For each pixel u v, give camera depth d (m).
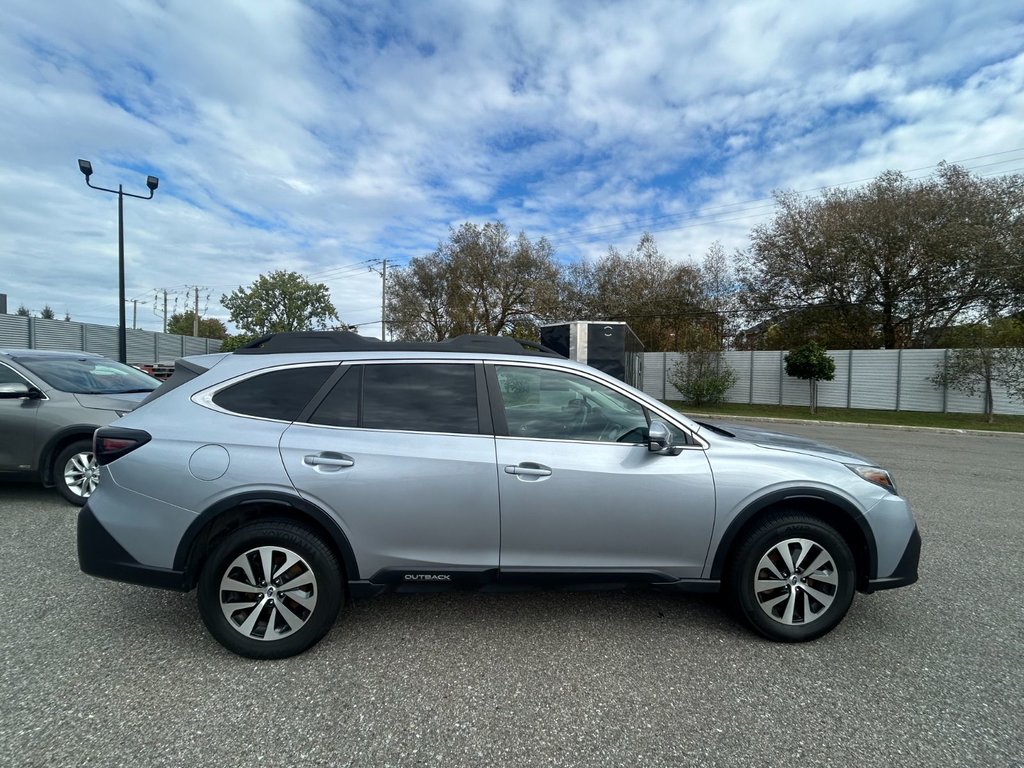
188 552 2.99
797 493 3.21
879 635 3.39
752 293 30.73
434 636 3.32
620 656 3.12
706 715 2.59
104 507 3.03
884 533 3.26
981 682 2.88
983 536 5.45
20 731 2.41
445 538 3.10
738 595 3.26
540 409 3.35
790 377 25.94
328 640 3.26
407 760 2.28
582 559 3.18
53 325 27.27
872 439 14.81
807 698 2.73
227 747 2.34
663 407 3.40
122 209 18.84
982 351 19.42
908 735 2.45
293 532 3.02
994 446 13.44
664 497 3.16
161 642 3.20
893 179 25.81
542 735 2.44
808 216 27.91
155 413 3.17
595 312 34.31
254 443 3.05
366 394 3.26
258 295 43.69
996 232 23.33
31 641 3.19
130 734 2.41
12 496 6.33
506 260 34.56
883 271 25.70
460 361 3.38
